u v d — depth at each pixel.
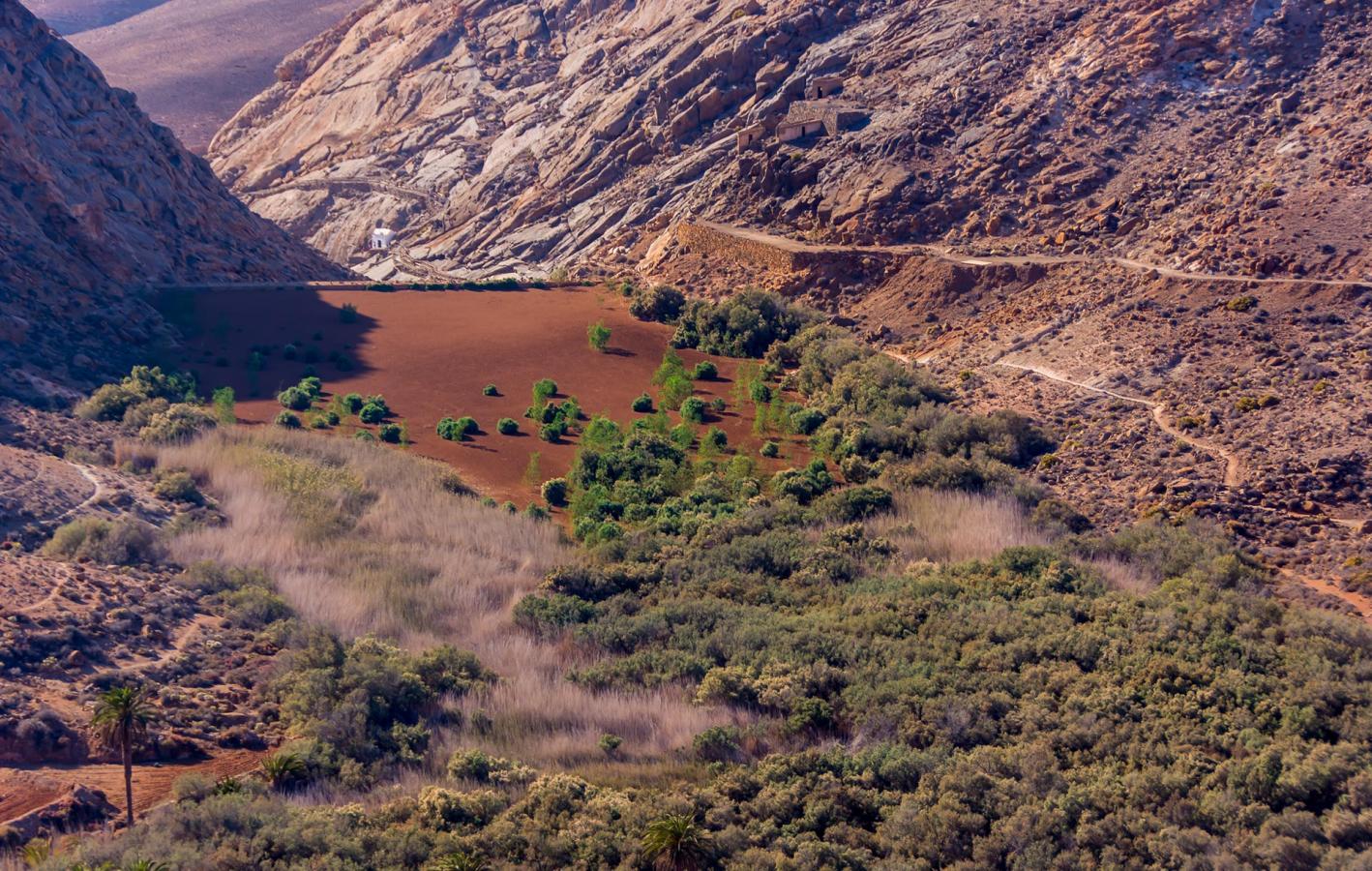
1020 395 95.38
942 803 50.66
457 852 46.03
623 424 101.12
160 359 111.00
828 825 50.41
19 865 44.12
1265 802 50.25
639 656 65.12
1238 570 69.12
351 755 53.97
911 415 94.06
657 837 46.44
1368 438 78.44
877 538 78.88
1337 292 92.12
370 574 72.50
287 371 110.94
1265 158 113.06
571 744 56.62
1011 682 60.56
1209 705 57.34
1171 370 92.06
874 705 59.00
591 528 83.31
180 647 61.44
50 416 93.44
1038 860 47.09
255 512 80.00
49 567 65.75
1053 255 113.75
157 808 48.12
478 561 76.62
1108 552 74.50
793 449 95.12
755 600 72.69
